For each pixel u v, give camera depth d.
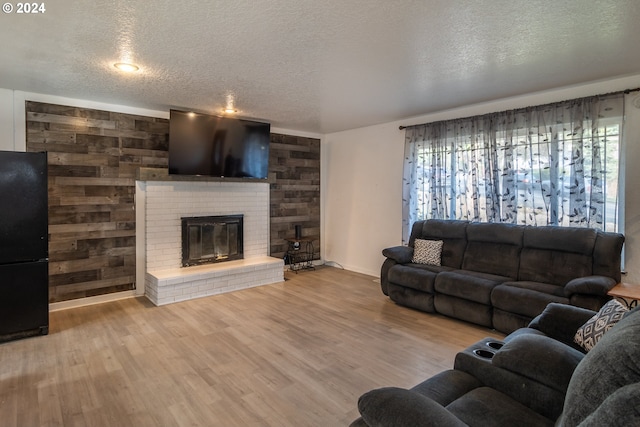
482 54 2.75
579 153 3.48
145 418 2.04
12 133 3.62
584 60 2.88
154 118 4.51
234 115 4.90
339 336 3.22
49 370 2.57
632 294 2.64
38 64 2.93
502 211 4.04
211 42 2.52
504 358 1.62
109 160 4.19
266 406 2.16
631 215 3.25
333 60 2.87
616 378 0.85
